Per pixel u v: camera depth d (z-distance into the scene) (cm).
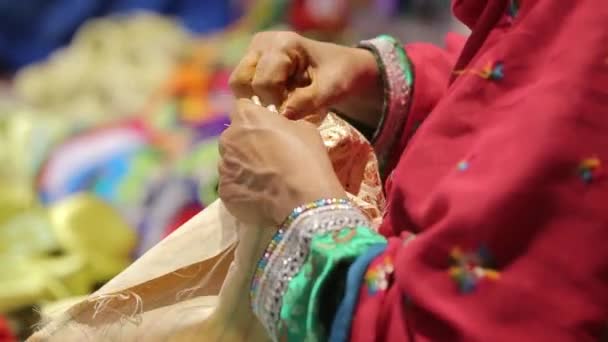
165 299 119
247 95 117
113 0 331
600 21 91
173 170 238
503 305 86
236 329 112
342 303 93
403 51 129
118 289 118
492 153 90
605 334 86
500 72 94
